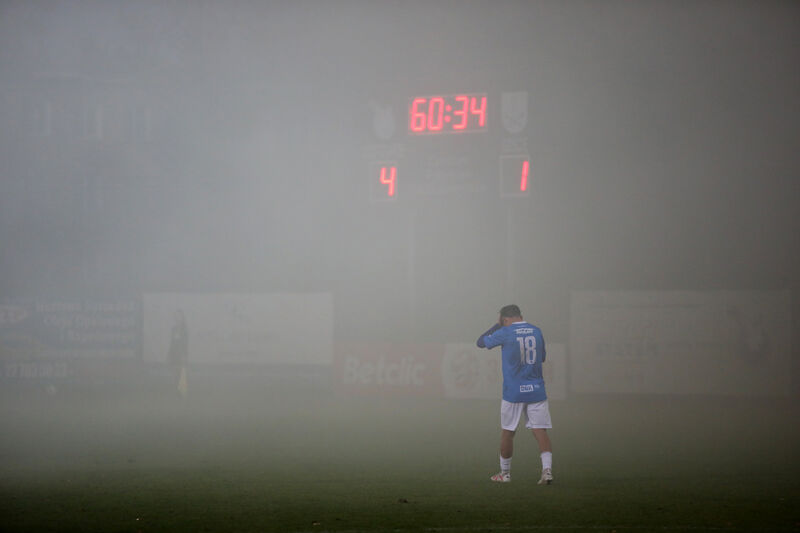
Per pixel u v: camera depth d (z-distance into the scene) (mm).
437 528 25625
